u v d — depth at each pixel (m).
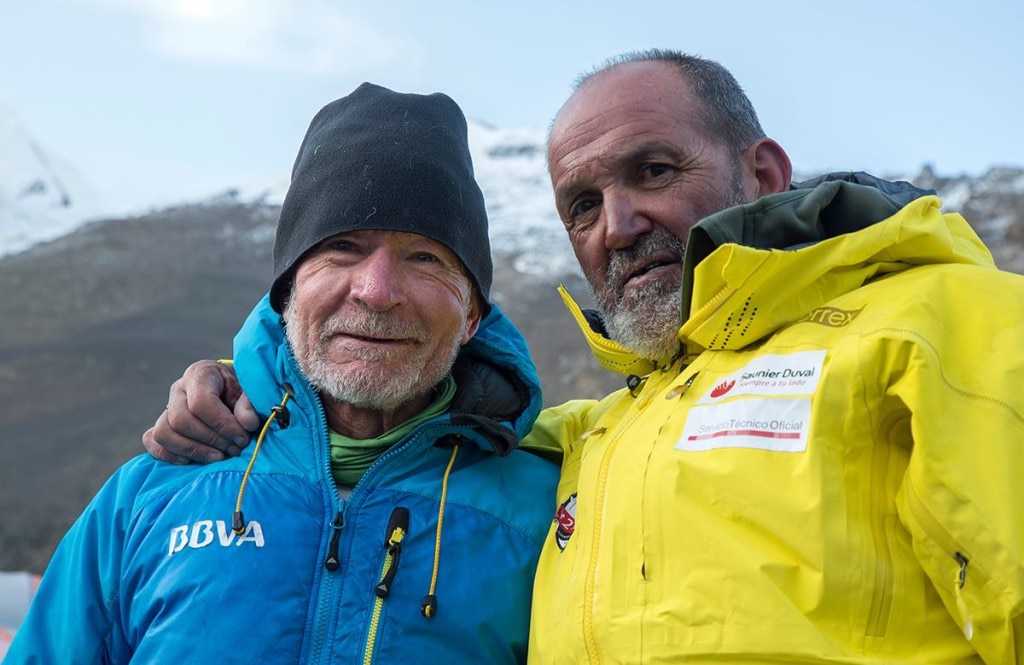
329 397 2.53
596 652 1.89
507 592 2.33
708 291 1.98
